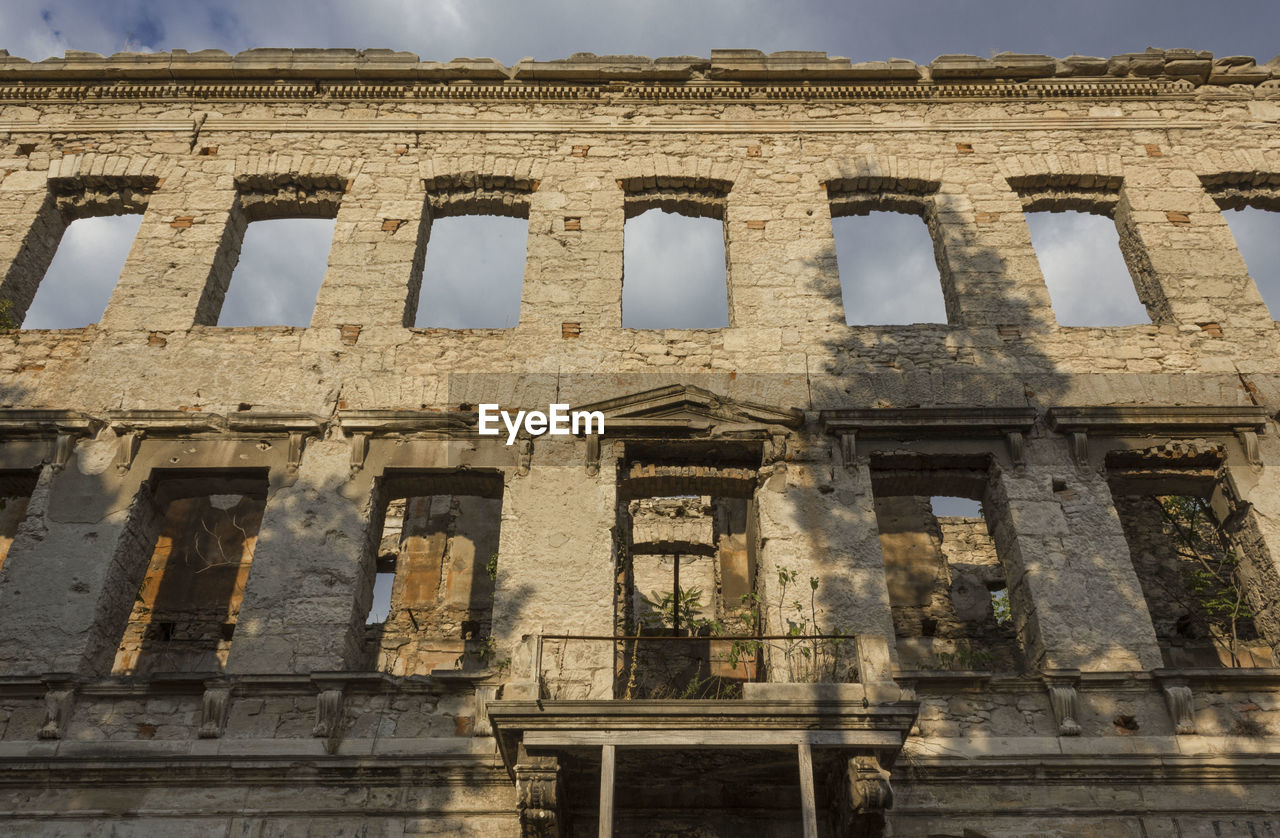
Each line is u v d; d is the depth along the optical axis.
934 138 17.00
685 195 16.53
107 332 14.58
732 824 10.66
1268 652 16.14
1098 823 10.48
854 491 12.98
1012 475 13.06
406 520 19.11
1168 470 13.45
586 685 11.58
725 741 9.54
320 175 16.50
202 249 15.58
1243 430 13.22
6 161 16.78
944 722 11.20
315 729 11.04
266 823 10.56
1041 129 17.06
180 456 13.24
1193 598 16.62
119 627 12.55
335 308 14.86
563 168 16.59
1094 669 11.58
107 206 16.75
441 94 17.52
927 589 17.84
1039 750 10.88
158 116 17.36
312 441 13.41
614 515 12.84
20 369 14.30
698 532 19.55
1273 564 12.30
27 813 10.56
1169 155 16.67
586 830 10.59
